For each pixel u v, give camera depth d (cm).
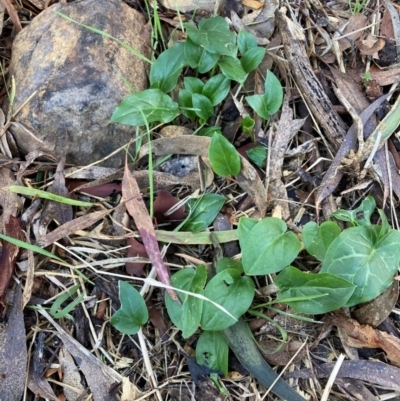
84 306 53
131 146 59
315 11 68
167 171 59
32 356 51
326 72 64
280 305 54
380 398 51
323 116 60
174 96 62
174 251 56
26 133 57
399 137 60
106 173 57
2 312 52
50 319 52
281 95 59
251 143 60
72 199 56
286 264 50
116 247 55
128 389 50
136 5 67
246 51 61
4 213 55
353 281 50
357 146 59
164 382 51
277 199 57
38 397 51
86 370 51
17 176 56
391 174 58
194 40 58
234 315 50
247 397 52
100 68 57
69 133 56
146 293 54
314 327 53
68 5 61
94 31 58
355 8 67
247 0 66
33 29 61
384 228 51
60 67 57
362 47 65
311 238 51
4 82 62
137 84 60
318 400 51
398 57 65
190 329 49
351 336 52
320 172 60
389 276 50
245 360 51
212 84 59
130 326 51
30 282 52
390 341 51
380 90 62
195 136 57
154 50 63
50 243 53
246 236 50
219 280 51
